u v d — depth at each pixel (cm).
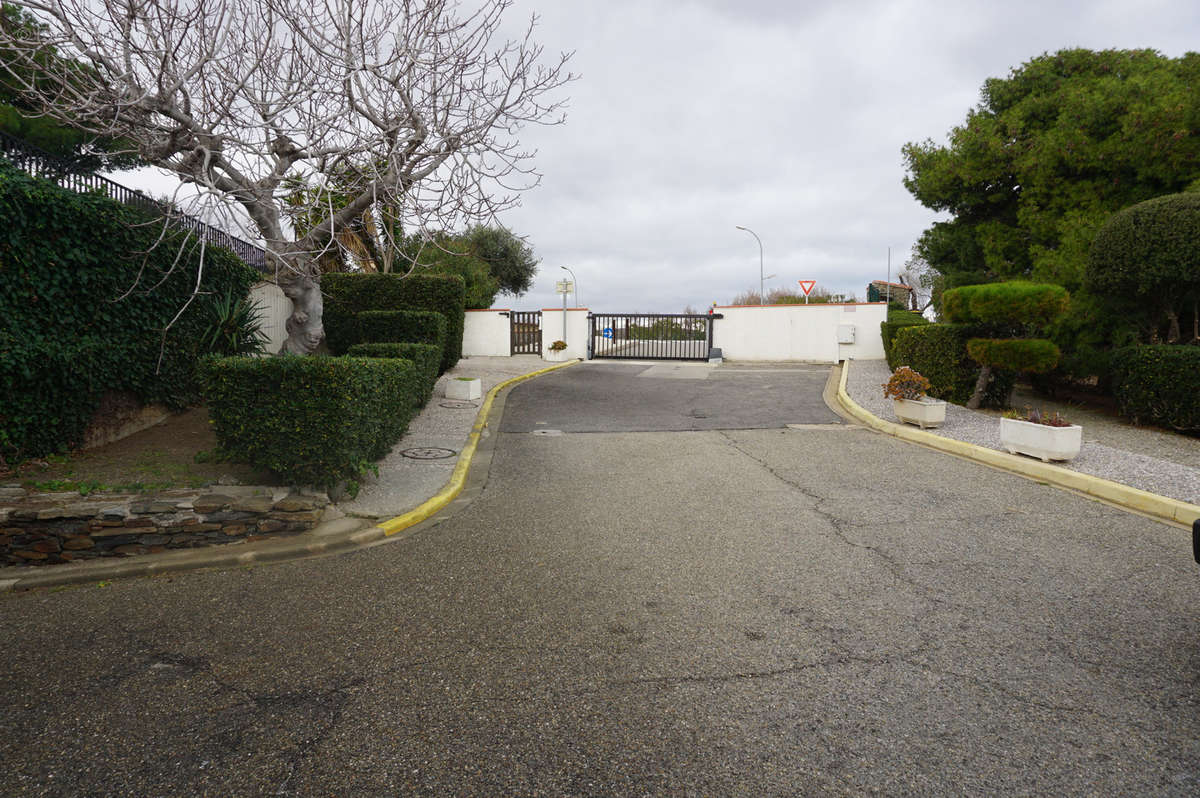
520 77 749
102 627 360
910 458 819
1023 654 321
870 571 439
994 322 1077
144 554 482
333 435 537
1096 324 1184
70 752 244
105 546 478
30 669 311
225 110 638
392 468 724
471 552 485
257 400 535
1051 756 240
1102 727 259
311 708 274
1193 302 1048
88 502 481
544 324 2230
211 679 300
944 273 1853
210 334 900
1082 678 298
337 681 297
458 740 250
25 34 611
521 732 255
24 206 607
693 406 1251
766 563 455
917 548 488
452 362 1667
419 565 458
